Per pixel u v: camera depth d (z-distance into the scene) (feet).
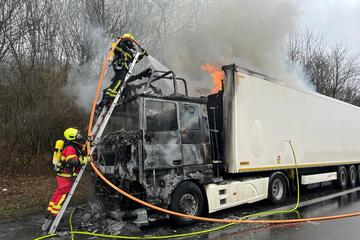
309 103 34.24
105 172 21.72
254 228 21.22
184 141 21.56
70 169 20.86
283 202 30.32
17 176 39.09
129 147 19.84
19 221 23.58
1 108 42.16
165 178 20.26
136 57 23.98
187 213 21.30
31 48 45.27
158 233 19.92
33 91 42.57
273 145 27.94
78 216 23.72
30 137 42.55
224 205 23.39
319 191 39.29
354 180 44.60
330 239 18.94
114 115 22.22
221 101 24.98
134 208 20.17
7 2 44.21
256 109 26.32
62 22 46.03
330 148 37.83
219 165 24.23
